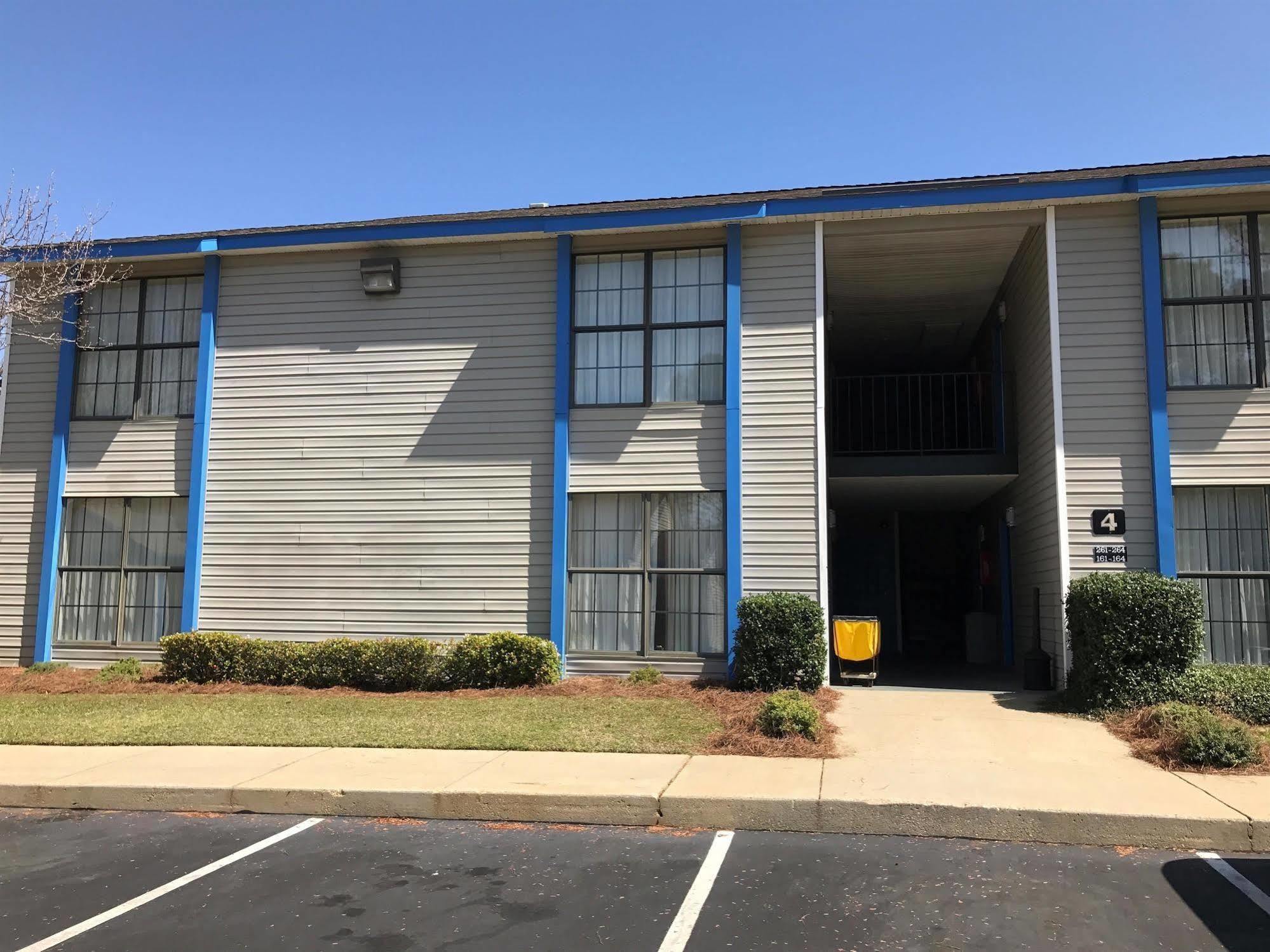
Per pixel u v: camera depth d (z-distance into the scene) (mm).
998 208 11523
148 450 13422
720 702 10398
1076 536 11047
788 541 11711
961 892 5375
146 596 13375
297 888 5625
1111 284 11273
